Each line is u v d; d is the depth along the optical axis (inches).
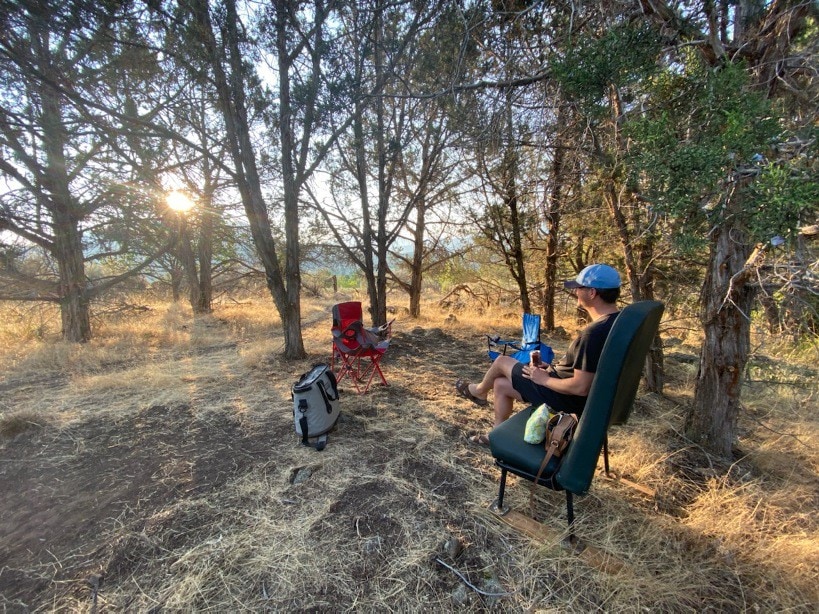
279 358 210.7
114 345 247.1
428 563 71.7
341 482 96.1
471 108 135.4
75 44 141.5
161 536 78.2
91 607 63.2
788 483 94.8
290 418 135.4
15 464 107.2
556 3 103.0
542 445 77.8
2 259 238.7
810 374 138.5
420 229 335.6
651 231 102.5
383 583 67.8
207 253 395.2
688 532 77.9
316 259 310.7
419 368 194.5
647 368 155.5
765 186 47.1
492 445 80.4
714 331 106.3
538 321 165.2
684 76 68.2
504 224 262.1
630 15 78.2
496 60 130.6
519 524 80.4
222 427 129.1
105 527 81.5
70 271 257.0
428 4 142.6
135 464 106.6
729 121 51.7
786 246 51.6
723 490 90.4
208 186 305.6
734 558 71.8
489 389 128.3
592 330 78.4
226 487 94.7
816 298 78.0
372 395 155.9
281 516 84.0
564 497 89.8
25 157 226.5
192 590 66.1
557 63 75.9
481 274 366.0
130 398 155.6
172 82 188.9
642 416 132.6
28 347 241.3
